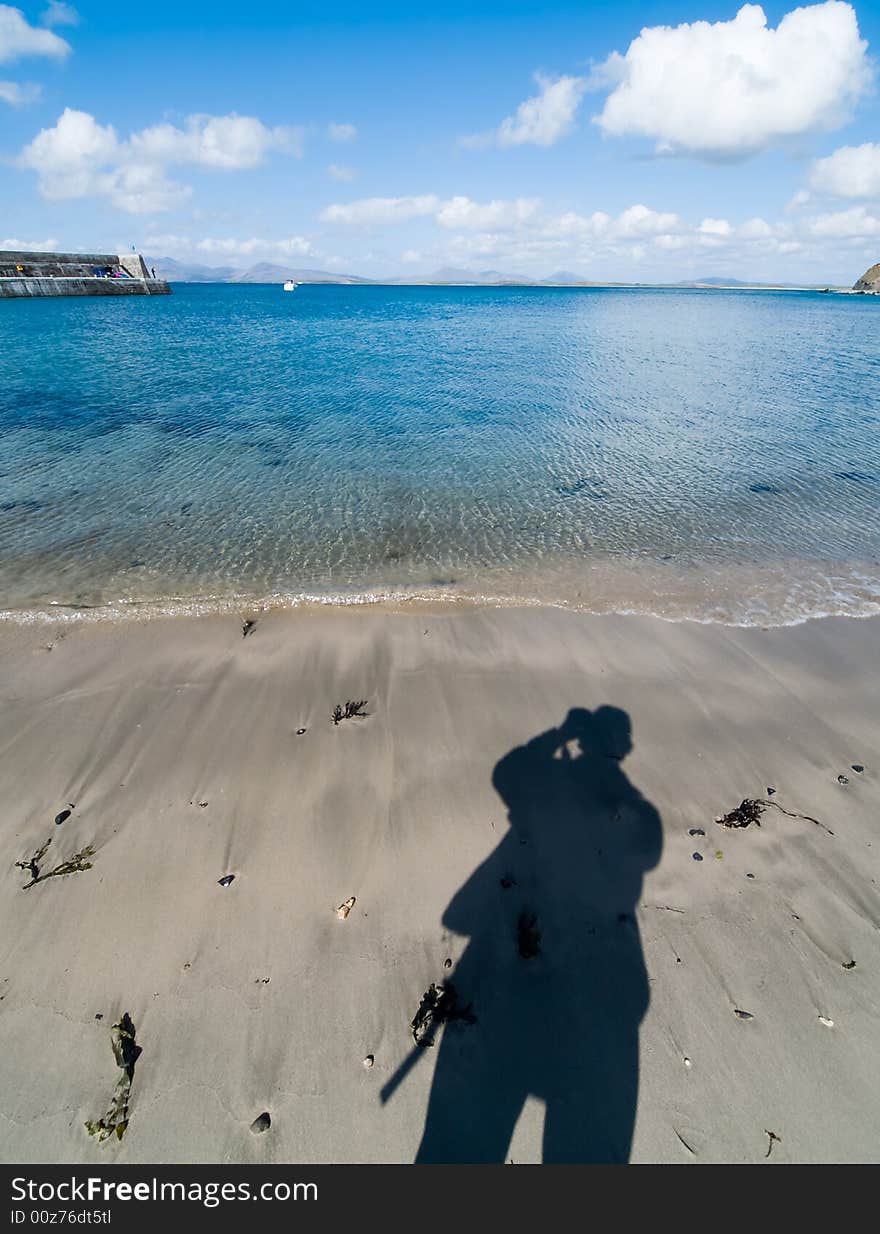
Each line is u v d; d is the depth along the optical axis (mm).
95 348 29219
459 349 31297
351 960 3783
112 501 11328
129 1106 3143
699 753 5523
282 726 5801
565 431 16078
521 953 3834
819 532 10688
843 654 7242
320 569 9133
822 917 4066
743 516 11258
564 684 6496
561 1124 3102
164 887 4238
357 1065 3297
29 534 10000
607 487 12453
